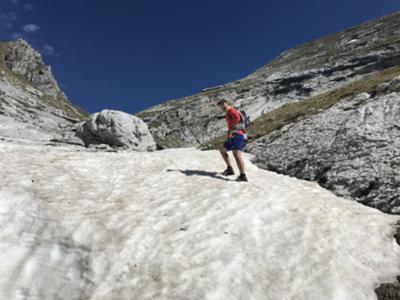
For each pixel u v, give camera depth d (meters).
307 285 7.45
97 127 42.34
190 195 11.45
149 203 10.77
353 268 8.08
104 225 9.05
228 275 7.61
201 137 114.69
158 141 103.19
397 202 11.42
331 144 16.53
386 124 15.57
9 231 8.26
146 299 6.96
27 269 7.48
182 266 7.81
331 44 159.38
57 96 156.12
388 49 107.00
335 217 10.52
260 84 136.50
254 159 19.77
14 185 10.09
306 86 114.94
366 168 13.55
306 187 13.77
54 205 9.48
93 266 7.78
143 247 8.41
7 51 162.25
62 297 7.13
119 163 15.28
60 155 15.26
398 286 7.41
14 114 59.19
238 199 11.02
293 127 21.42
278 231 9.34
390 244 9.31
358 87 28.84
